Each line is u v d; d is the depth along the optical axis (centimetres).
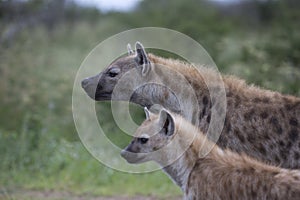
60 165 2333
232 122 1555
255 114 1550
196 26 3609
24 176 2252
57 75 2983
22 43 3161
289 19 3778
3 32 3206
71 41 3750
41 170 2297
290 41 3144
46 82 2898
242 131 1544
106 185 2234
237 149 1543
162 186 2205
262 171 1280
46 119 2608
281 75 2736
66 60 3225
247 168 1299
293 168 1524
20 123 2641
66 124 2650
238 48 3078
